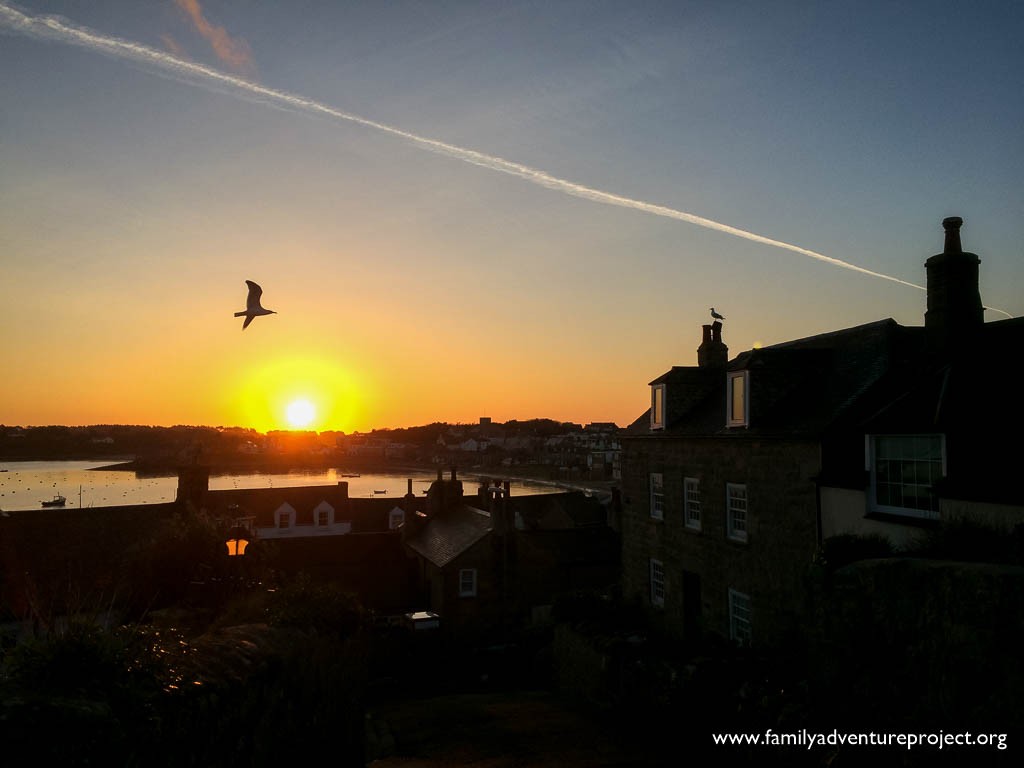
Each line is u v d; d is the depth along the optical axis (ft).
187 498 113.91
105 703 16.58
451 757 44.29
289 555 130.11
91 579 79.36
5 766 13.60
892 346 54.80
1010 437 37.83
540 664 86.74
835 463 50.16
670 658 53.42
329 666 30.86
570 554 121.90
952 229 49.29
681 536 70.59
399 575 130.62
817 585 28.58
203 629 44.65
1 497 394.73
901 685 23.45
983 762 19.94
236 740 22.18
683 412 74.69
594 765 41.06
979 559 29.35
